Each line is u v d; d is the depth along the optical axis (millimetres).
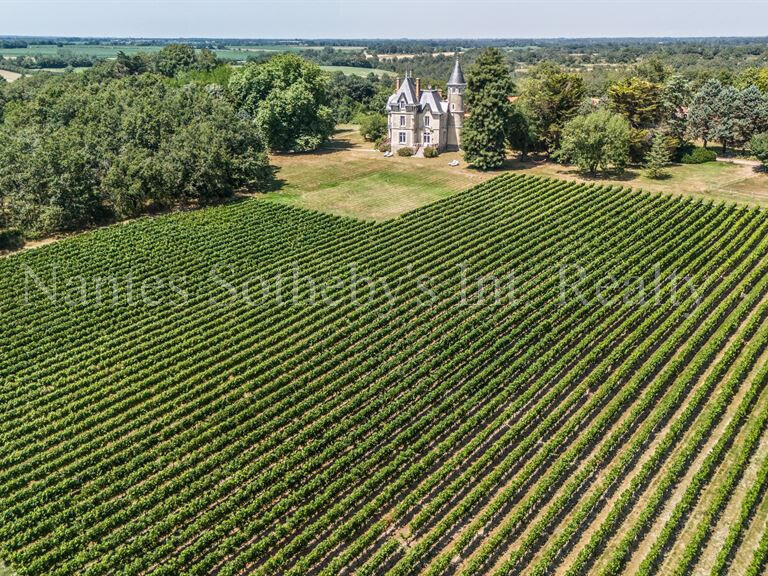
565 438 43281
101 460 41344
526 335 53906
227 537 36469
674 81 112500
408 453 40969
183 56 180750
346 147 130625
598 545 35062
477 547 35750
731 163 109438
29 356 52000
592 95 172875
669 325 54469
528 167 109562
